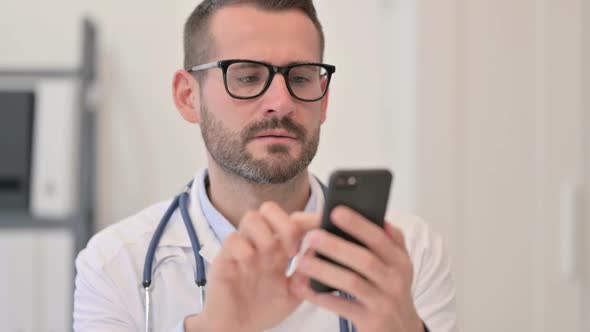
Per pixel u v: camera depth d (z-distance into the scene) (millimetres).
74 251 2125
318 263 721
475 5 2008
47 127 2178
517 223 2027
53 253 2180
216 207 1182
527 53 2018
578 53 1984
